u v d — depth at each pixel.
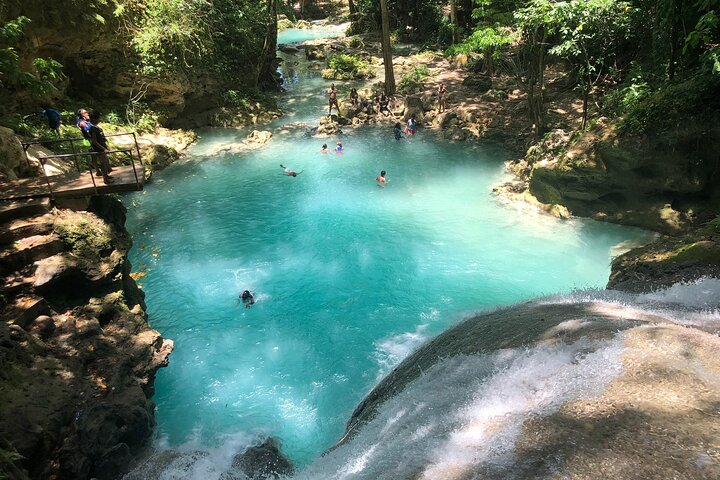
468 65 33.19
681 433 3.27
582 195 15.19
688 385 3.77
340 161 21.45
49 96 18.77
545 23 18.06
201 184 19.53
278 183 19.47
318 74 37.28
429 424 4.78
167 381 10.21
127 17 21.92
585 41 17.95
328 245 15.06
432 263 13.88
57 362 8.10
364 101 27.62
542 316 6.77
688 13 14.45
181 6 24.19
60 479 6.96
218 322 11.94
